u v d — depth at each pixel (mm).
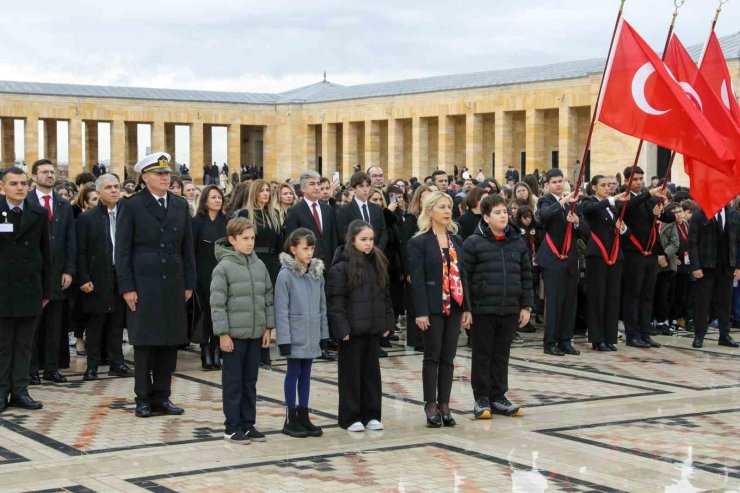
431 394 13102
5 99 71875
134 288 13609
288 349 12281
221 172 83812
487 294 13547
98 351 16812
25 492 9930
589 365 18250
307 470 10836
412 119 71812
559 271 19328
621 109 17281
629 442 12203
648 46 17125
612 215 19875
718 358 19297
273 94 85625
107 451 11641
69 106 74000
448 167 69188
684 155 17656
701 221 20453
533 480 10484
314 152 80938
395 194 21406
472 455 11531
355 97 75250
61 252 16297
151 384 13844
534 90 62125
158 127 77188
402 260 19844
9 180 13977
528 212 21953
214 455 11469
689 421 13461
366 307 12672
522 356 19266
